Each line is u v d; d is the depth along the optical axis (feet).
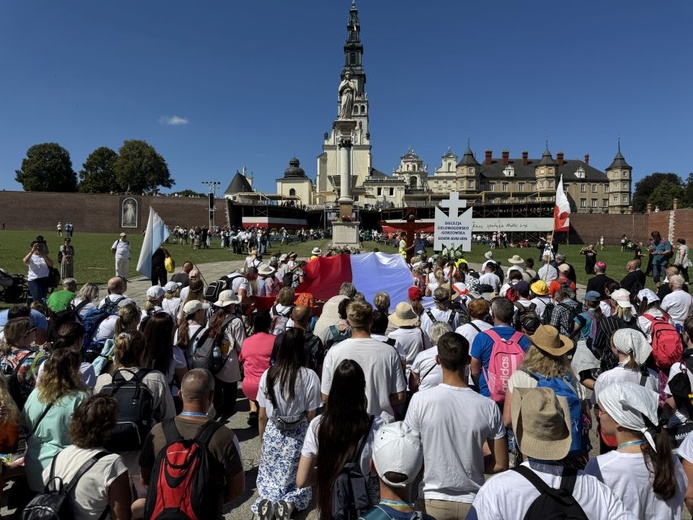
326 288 45.62
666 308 30.12
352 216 135.95
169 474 11.16
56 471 11.80
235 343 24.57
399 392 16.20
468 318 26.27
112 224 268.82
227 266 105.50
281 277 48.67
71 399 13.89
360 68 509.76
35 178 333.01
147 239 42.93
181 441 11.70
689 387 15.71
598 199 449.06
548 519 8.89
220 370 23.99
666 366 20.11
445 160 502.79
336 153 496.64
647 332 22.59
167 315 18.19
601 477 10.44
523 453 9.61
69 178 347.15
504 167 461.37
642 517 10.21
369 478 12.16
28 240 156.76
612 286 32.40
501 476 9.69
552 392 9.91
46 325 25.32
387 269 47.70
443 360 13.33
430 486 12.75
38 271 46.26
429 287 41.06
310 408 15.78
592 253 95.40
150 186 363.56
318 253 55.06
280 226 313.12
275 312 29.14
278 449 15.67
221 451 11.96
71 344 17.07
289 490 15.61
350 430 11.89
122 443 13.97
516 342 17.99
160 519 10.72
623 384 10.84
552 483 9.41
